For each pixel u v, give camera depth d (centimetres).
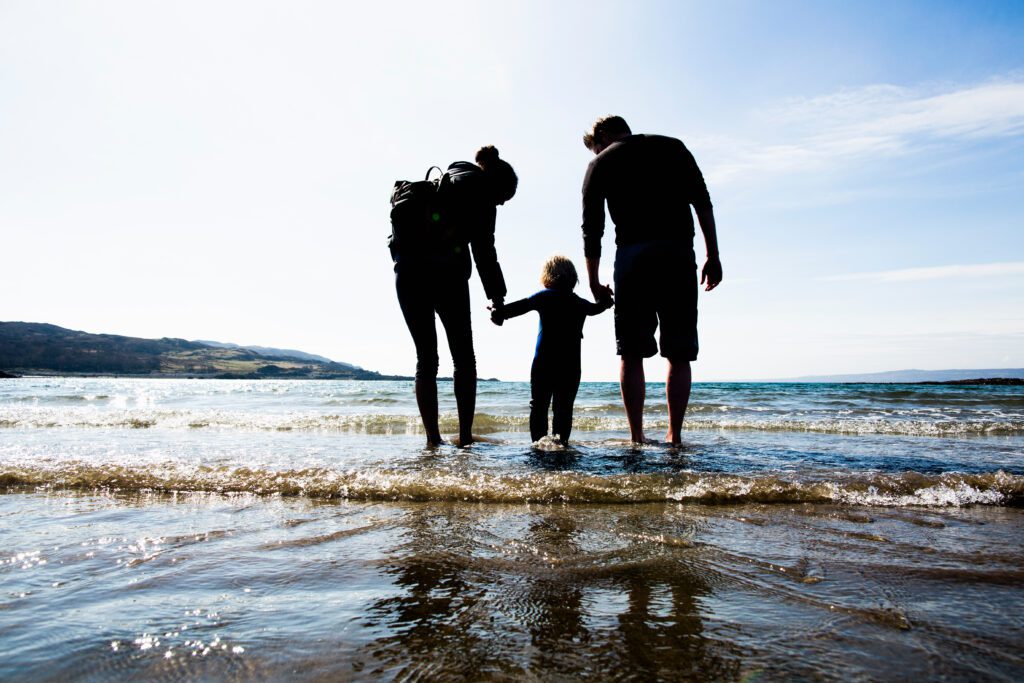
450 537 177
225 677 93
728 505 226
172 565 150
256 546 168
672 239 356
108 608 122
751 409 968
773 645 104
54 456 310
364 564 152
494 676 93
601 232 374
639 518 204
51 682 91
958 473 271
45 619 116
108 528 188
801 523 197
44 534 180
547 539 175
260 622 115
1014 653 101
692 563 153
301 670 95
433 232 356
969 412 886
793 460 311
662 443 378
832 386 2517
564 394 382
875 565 152
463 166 372
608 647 103
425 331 363
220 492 246
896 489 246
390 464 291
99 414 682
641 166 356
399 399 1391
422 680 91
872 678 92
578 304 389
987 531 189
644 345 368
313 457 317
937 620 116
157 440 433
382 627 112
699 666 96
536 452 337
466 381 373
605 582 138
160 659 99
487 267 376
